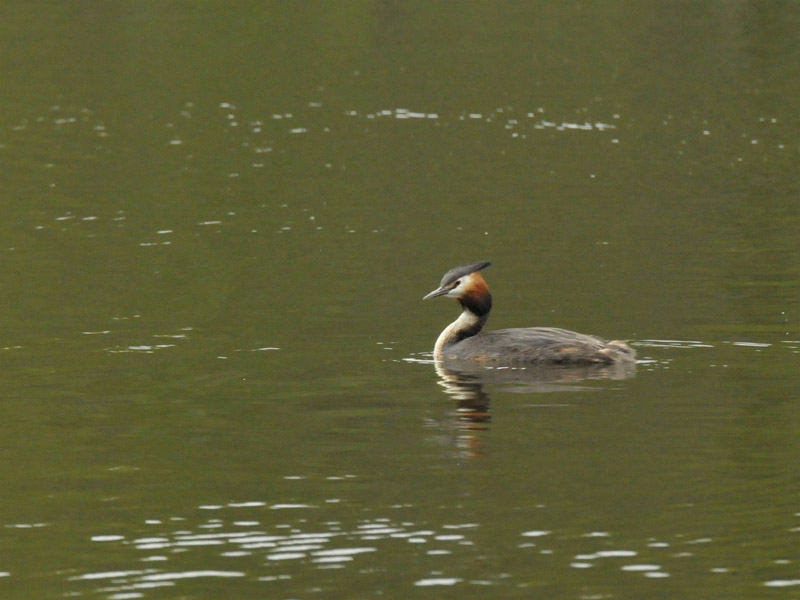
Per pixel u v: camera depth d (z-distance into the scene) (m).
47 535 11.12
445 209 26.42
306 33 48.59
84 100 39.34
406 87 40.47
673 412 13.99
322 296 20.00
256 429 13.80
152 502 11.83
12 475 12.57
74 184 29.47
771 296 19.19
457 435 13.45
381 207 26.80
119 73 42.94
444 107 37.84
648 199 26.94
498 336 16.44
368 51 45.66
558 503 11.56
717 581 10.04
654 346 16.78
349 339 17.56
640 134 33.84
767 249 22.34
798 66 41.28
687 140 33.00
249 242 23.98
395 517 11.34
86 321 18.69
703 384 14.99
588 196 27.36
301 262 22.33
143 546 10.86
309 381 15.56
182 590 10.05
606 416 13.91
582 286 20.23
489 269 21.56
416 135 34.47
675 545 10.66
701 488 11.82
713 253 22.22
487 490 11.90
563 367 15.89
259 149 33.19
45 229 25.25
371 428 13.74
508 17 50.22
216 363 16.42
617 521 11.16
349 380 15.59
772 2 50.62
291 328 18.17
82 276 21.59
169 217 26.20
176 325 18.39
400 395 14.94
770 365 15.69
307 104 38.66
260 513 11.52
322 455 12.95
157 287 20.77
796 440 12.99
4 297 20.23
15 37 47.94
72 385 15.55
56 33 48.78
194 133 35.16
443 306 19.36
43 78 42.09
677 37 46.06
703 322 17.88
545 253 22.59
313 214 26.27
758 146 32.06
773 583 9.98
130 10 52.41
